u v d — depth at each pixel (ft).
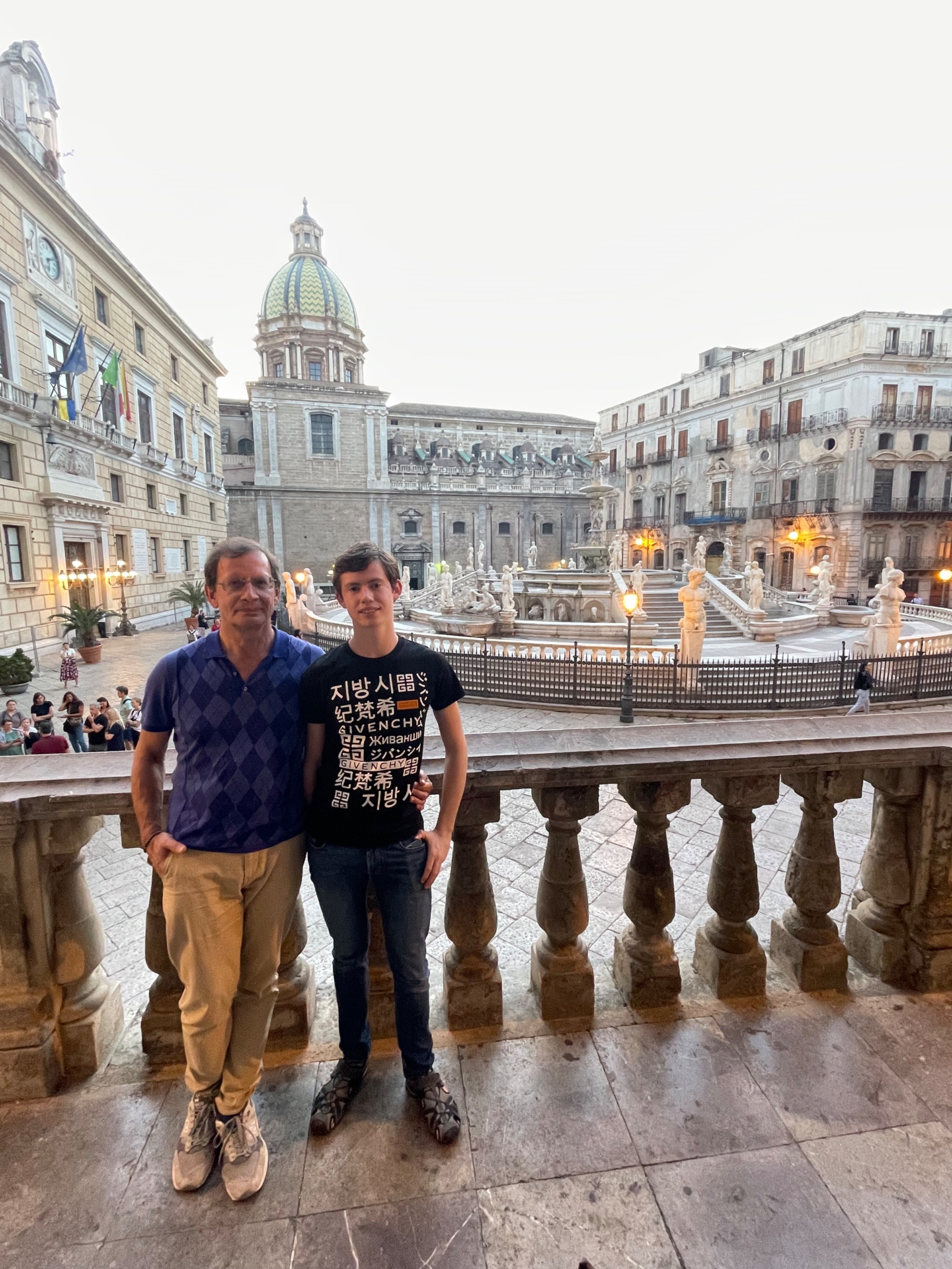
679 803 8.25
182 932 5.98
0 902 7.01
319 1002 8.95
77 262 79.10
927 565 132.87
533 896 17.75
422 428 204.64
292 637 6.79
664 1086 7.27
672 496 172.45
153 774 6.25
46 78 75.05
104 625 84.48
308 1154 6.47
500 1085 7.32
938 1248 5.52
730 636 77.15
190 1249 5.57
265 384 167.12
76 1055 7.48
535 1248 5.57
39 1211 5.91
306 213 192.54
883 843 8.97
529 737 8.51
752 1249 5.54
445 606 93.04
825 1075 7.40
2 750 27.73
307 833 6.76
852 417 127.13
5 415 64.54
